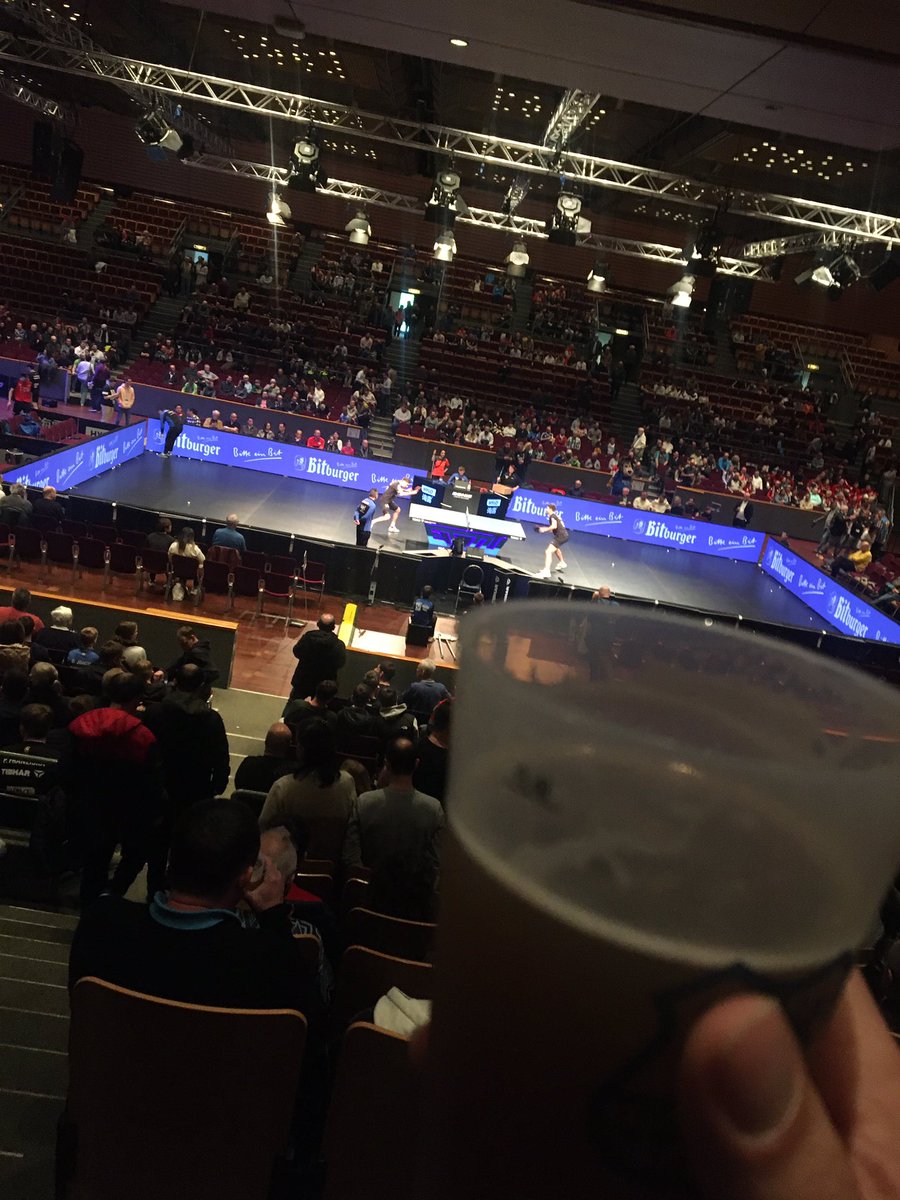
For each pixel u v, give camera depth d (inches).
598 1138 15.0
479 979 15.9
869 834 14.6
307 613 555.2
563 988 14.6
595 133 917.8
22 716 188.4
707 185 685.9
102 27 888.9
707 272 702.5
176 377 1050.7
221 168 1053.2
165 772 171.0
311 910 118.7
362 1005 99.2
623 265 1413.6
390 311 1285.7
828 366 1422.2
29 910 166.2
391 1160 73.1
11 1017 123.0
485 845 16.1
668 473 1089.4
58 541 515.2
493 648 17.2
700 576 860.0
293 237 1384.1
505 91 816.3
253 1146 67.7
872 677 15.8
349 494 912.9
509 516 952.3
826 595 774.5
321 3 425.7
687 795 13.9
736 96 441.4
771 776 13.9
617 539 956.6
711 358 1381.6
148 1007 63.4
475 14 400.8
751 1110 14.0
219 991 75.6
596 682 16.5
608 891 14.2
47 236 1317.7
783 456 1226.0
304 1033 64.9
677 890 13.9
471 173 1230.9
